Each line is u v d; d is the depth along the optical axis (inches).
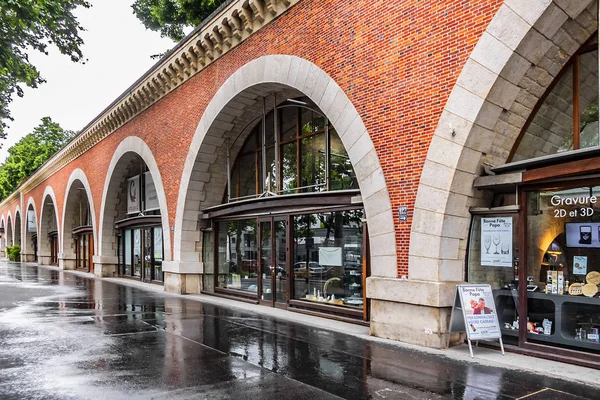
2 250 2810.0
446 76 315.3
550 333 287.9
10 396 216.8
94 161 1083.3
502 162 331.6
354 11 389.1
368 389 227.1
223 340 343.3
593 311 270.8
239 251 600.1
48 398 214.2
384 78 359.6
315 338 349.1
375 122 365.1
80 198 1339.8
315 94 428.1
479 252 329.4
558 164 272.8
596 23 282.8
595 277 271.0
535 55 289.1
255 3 494.3
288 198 486.6
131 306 536.1
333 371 259.0
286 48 470.3
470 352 288.8
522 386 229.6
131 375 252.2
